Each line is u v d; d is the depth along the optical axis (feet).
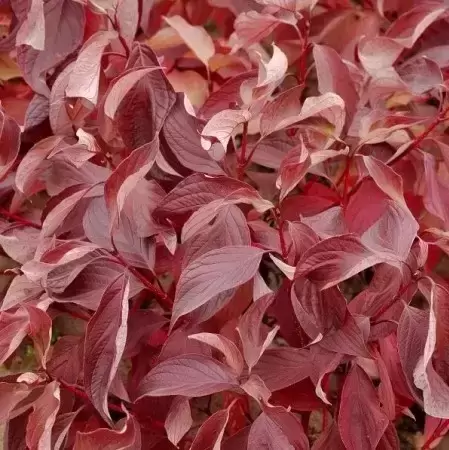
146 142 1.96
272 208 1.86
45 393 1.83
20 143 2.10
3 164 2.03
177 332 1.96
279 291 1.92
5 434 2.03
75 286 1.92
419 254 1.85
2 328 1.88
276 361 1.88
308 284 1.81
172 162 1.97
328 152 1.92
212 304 1.88
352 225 2.09
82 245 1.86
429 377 1.77
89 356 1.80
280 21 2.20
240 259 1.84
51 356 2.03
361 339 1.82
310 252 1.75
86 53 1.97
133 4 2.06
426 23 2.14
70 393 2.01
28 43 1.98
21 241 2.05
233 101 2.07
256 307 1.85
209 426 1.80
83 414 2.05
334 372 2.01
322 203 2.12
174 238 1.93
